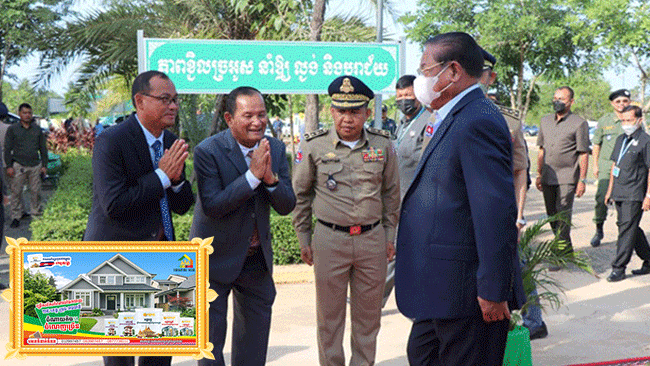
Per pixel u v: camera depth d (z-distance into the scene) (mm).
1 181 5715
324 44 6609
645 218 10812
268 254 3633
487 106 2693
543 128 7336
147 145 3277
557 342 4789
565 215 6551
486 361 2801
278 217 7129
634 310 5590
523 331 3979
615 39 20250
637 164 6559
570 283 6535
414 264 2830
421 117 4703
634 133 6617
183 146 3232
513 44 26203
